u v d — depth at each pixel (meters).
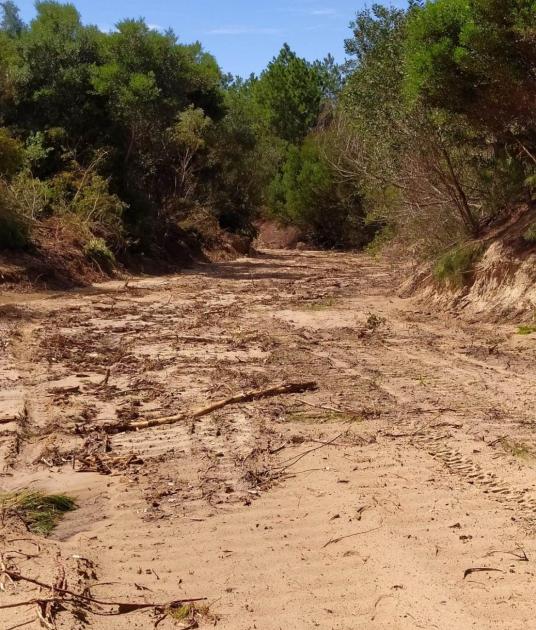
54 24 28.06
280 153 53.28
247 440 6.90
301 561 4.58
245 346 11.64
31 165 25.66
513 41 12.86
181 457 6.51
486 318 13.20
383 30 18.20
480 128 15.12
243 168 39.97
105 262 22.88
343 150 26.73
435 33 13.85
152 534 5.01
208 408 7.89
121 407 8.08
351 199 44.50
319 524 5.10
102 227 24.53
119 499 5.62
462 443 6.67
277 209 50.75
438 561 4.50
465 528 4.95
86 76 26.78
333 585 4.27
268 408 7.95
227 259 34.94
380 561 4.52
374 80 17.44
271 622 3.88
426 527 4.98
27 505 5.41
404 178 17.56
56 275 19.88
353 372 9.72
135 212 28.11
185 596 4.17
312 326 13.72
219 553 4.70
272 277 24.78
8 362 10.22
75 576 4.32
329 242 48.31
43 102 26.53
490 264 13.91
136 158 29.44
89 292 18.86
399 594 4.12
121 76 27.45
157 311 15.69
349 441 6.80
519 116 14.38
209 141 36.56
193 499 5.60
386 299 17.17
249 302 17.39
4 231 19.58
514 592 4.12
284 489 5.75
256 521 5.18
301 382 8.89
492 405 7.98
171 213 33.59
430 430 7.09
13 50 26.86
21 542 4.84
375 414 7.66
